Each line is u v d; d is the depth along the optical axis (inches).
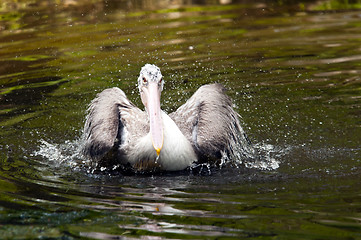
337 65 605.3
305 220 297.3
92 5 892.6
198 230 287.4
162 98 526.0
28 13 850.8
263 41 698.2
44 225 296.5
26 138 452.8
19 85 570.3
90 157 414.3
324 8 864.9
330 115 485.1
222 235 281.1
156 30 746.2
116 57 640.4
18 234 285.3
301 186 353.7
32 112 504.7
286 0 917.2
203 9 869.8
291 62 620.7
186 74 584.1
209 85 471.8
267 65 612.1
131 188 360.5
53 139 453.7
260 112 496.1
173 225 295.0
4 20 813.9
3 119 490.0
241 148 435.8
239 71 593.9
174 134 396.5
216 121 431.2
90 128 434.3
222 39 708.0
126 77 579.2
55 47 685.3
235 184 364.8
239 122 460.1
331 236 277.4
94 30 752.3
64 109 510.0
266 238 276.8
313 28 750.5
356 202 320.8
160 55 644.7
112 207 322.3
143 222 299.1
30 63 635.5
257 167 399.9
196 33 733.9
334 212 307.4
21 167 396.8
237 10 858.1
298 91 539.5
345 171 378.9
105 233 286.2
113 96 459.8
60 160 417.7
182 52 654.5
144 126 427.5
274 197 334.6
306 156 411.8
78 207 321.7
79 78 582.9
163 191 352.2
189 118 445.7
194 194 344.8
